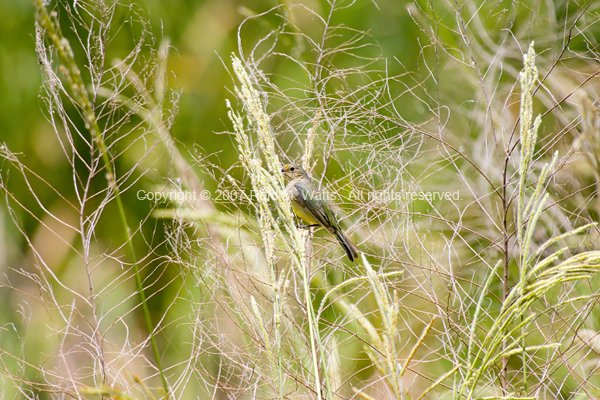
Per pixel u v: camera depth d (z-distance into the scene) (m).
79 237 13.72
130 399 5.01
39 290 9.31
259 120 6.09
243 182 9.79
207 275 8.95
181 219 9.71
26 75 15.72
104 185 14.16
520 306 5.52
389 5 16.05
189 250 9.44
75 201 14.25
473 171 11.91
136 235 13.49
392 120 8.98
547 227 9.96
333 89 10.56
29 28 15.95
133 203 13.82
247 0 16.94
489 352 5.52
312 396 7.95
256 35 15.96
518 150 11.49
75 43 10.94
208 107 16.56
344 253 10.15
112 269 13.05
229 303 8.84
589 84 10.17
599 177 7.46
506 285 7.60
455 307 9.30
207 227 9.71
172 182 9.91
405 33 15.98
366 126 9.99
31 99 15.52
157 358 6.13
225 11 17.61
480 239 11.00
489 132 11.94
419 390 9.00
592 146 7.20
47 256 13.50
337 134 9.96
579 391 8.04
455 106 13.00
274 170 6.07
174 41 17.14
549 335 7.96
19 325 10.95
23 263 13.13
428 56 12.90
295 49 12.45
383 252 9.91
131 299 12.54
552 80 10.51
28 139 14.97
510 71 12.01
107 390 4.92
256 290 8.62
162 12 16.52
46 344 10.11
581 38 11.50
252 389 8.38
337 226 9.52
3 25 15.72
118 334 11.64
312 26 14.17
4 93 15.30
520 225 5.48
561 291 8.68
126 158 13.94
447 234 11.41
